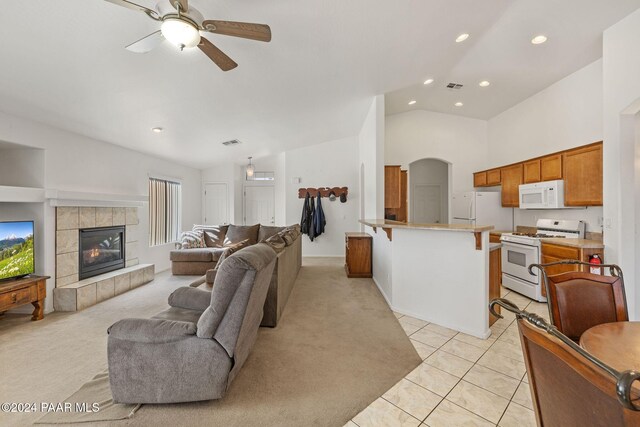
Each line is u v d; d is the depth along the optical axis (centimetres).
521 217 481
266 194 705
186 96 295
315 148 666
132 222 441
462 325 259
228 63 189
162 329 158
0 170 311
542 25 279
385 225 306
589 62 355
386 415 153
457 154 588
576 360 58
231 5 182
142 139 402
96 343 235
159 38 155
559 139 407
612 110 271
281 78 294
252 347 208
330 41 240
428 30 249
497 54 340
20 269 283
